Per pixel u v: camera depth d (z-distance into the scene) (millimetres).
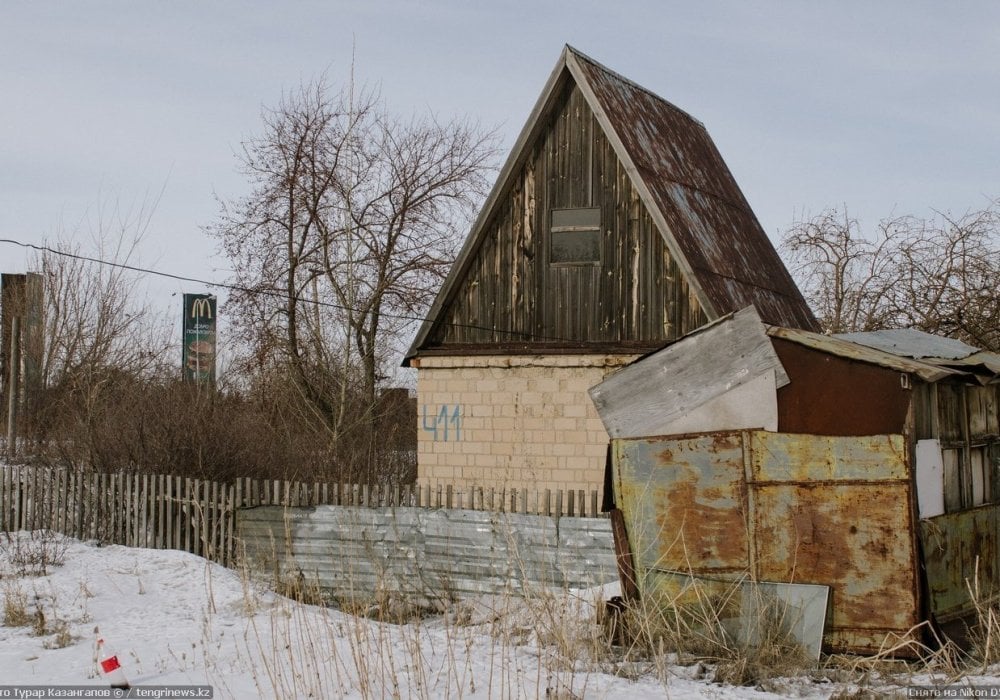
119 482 15695
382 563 13594
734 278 17594
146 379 24828
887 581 8648
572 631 9258
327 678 7961
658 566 9281
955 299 24031
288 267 27750
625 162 16328
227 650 9047
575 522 12680
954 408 10000
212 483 14773
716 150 23375
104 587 12398
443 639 9570
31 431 27375
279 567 14133
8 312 30562
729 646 8898
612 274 16469
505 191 17031
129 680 8016
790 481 8984
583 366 16188
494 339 17000
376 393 28422
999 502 10789
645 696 7484
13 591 11906
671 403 9531
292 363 27406
